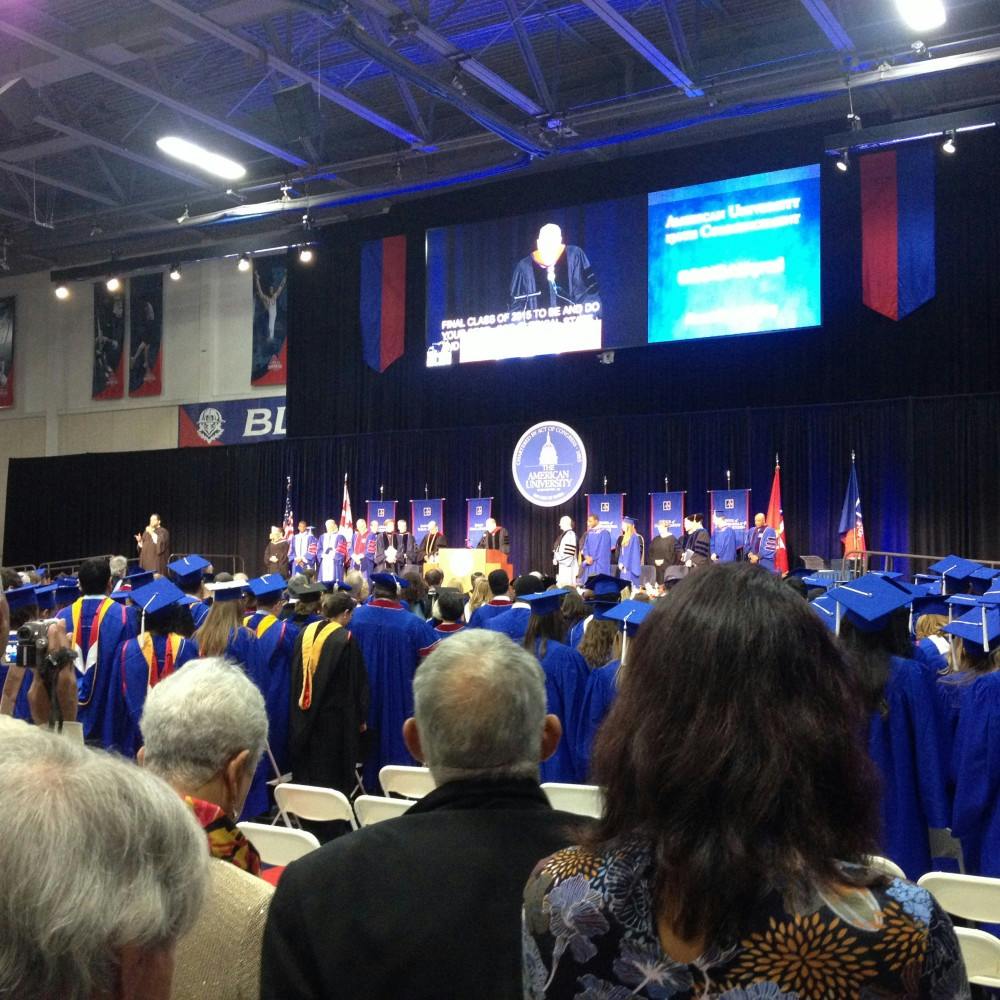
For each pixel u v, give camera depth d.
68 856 0.65
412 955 1.36
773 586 1.06
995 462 14.16
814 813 0.94
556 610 5.17
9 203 21.53
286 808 4.19
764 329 14.59
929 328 14.95
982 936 2.60
